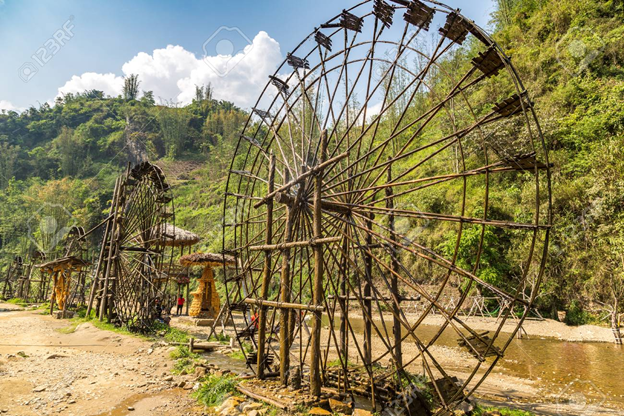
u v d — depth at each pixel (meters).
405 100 46.31
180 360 10.98
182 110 119.94
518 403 9.12
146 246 19.64
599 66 32.44
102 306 18.67
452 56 43.59
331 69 10.62
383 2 8.73
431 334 20.81
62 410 7.26
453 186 34.88
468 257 27.48
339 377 8.82
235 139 97.00
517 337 19.56
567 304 23.91
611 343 17.98
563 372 12.52
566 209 25.78
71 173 94.50
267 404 7.23
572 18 36.97
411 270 32.53
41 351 12.02
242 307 11.01
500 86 35.78
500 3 49.12
